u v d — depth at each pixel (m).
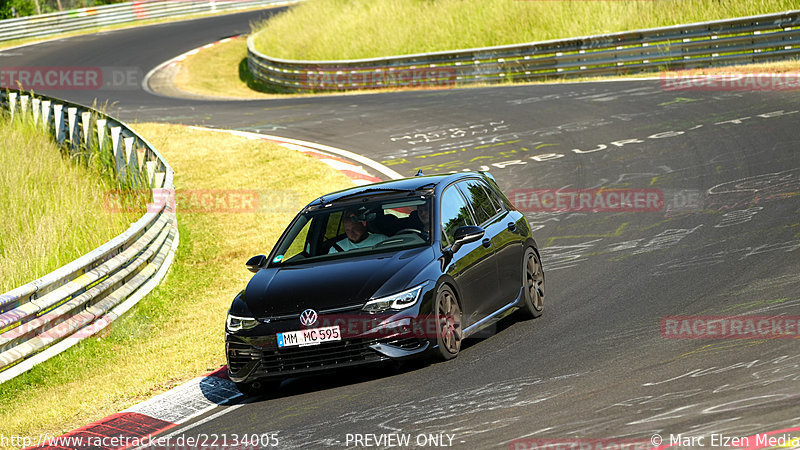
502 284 30.69
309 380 28.72
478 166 62.06
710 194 46.78
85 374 34.75
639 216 45.22
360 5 142.12
